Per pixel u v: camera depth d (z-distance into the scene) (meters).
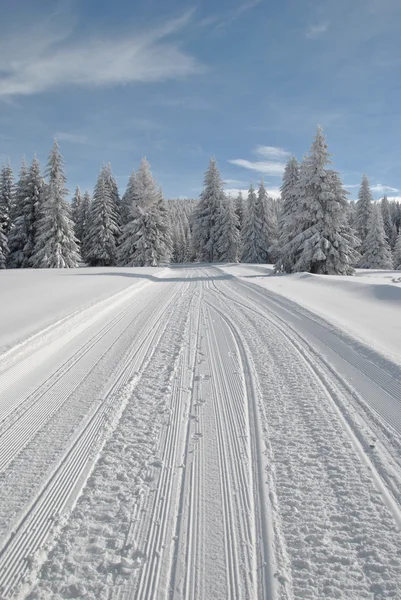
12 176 38.56
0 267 34.03
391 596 1.92
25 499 2.66
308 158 22.36
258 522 2.45
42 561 2.16
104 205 38.69
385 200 61.88
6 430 3.61
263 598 1.92
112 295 11.20
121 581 2.04
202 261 42.75
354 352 5.82
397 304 9.65
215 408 4.07
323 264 21.61
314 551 2.22
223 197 42.19
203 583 2.02
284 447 3.29
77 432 3.57
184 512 2.54
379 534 2.32
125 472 2.96
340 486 2.77
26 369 5.22
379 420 3.75
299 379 4.87
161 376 5.01
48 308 8.74
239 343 6.60
